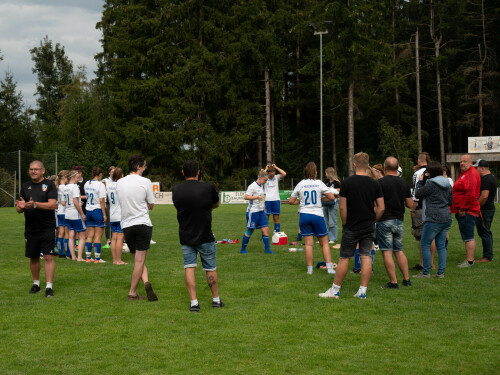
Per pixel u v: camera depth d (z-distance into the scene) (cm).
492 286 729
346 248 658
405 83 4238
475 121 4591
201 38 4069
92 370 425
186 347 479
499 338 500
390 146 4309
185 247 608
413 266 916
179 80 3931
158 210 2695
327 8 3669
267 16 3903
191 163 621
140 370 425
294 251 1096
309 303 640
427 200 788
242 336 510
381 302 641
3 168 3328
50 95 6462
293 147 4656
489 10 4578
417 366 430
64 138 5031
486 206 923
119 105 4009
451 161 3647
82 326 546
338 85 3769
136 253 663
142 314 593
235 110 4081
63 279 803
